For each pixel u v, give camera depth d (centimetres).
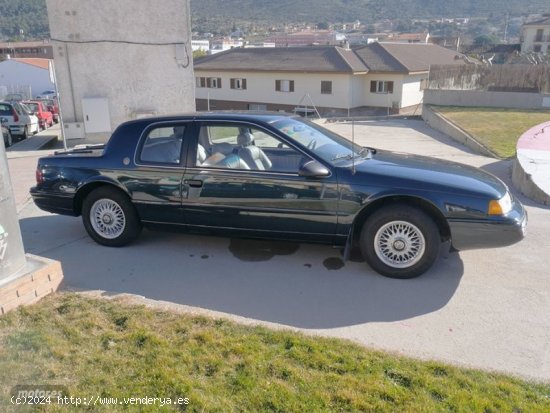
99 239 563
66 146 1552
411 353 341
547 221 655
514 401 284
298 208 474
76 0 1580
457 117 2252
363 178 459
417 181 453
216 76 4538
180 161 515
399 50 4297
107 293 434
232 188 493
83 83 1650
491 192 448
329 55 4088
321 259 518
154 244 570
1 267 387
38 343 341
